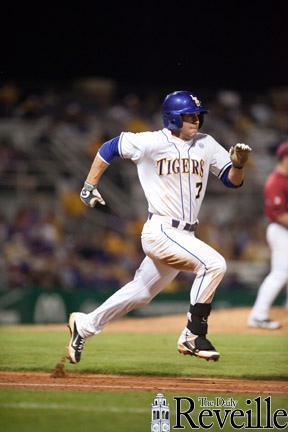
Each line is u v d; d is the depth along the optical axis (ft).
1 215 232.73
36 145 255.09
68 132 261.65
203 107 83.97
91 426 63.62
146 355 104.32
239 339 122.83
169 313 192.13
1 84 268.82
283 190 132.98
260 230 248.73
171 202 83.41
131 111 274.98
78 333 86.74
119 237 238.48
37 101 268.82
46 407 69.62
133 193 247.70
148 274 85.40
